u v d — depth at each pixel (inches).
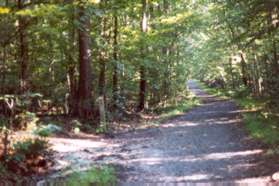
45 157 427.8
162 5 1359.5
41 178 381.7
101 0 749.3
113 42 950.4
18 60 688.4
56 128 473.1
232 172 433.1
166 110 1128.2
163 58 1209.4
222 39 1563.7
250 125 701.3
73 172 403.5
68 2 485.1
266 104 919.0
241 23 774.5
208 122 867.4
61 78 887.1
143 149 578.2
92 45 874.1
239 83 1873.8
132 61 1027.9
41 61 823.7
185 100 1450.5
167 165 478.3
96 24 877.2
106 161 487.8
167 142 637.3
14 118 535.5
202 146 590.6
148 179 414.9
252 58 1258.6
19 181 364.2
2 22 465.1
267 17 701.9
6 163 378.9
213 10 1267.2
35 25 591.5
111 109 913.5
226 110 1097.4
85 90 790.5
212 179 409.7
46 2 426.3
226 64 1877.5
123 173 437.4
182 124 858.1
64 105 881.5
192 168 461.4
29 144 411.5
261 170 425.1
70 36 817.5
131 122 872.9
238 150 539.8
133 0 860.0
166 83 1285.7
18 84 681.0
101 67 922.1
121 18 1075.9
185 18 1117.1
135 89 1149.1
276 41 888.9
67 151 523.2
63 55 852.6
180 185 390.3
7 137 405.4
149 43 981.8
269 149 501.4
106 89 933.2
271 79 942.4
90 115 779.4
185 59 1581.0
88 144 603.2
